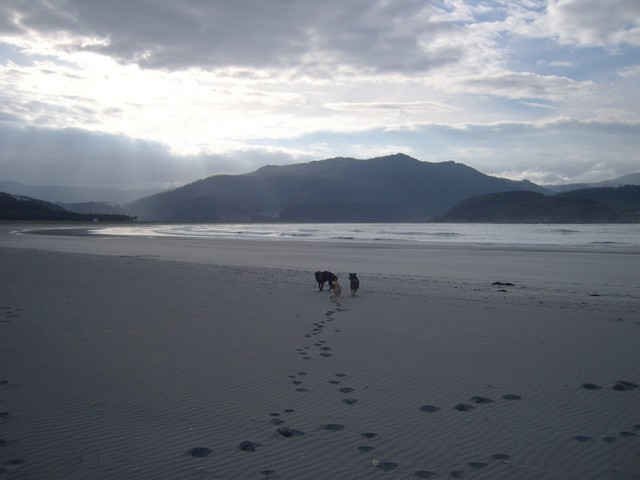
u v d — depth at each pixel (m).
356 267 24.58
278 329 9.84
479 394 6.18
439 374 6.98
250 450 4.64
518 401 5.93
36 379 6.64
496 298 14.21
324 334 9.43
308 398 6.04
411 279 19.06
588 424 5.27
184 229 112.69
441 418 5.42
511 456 4.55
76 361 7.48
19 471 4.20
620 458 4.51
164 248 40.06
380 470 4.29
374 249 39.66
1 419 5.32
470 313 11.64
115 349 8.20
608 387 6.41
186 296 13.80
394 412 5.60
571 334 9.41
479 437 4.95
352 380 6.73
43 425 5.17
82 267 21.33
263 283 16.89
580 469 4.31
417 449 4.68
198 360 7.62
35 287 15.21
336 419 5.40
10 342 8.55
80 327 9.77
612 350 8.21
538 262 27.62
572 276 20.75
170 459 4.45
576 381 6.65
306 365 7.41
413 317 11.14
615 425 5.24
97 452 4.58
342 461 4.44
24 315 10.88
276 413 5.56
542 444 4.80
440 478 4.15
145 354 7.92
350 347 8.47
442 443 4.81
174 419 5.36
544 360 7.65
